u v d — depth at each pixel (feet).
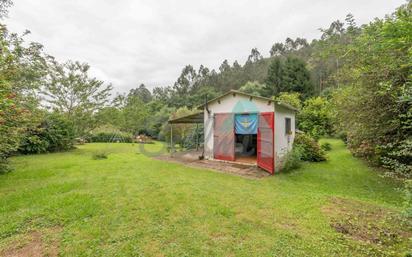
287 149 30.58
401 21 9.60
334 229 10.71
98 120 54.08
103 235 10.07
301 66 90.48
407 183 9.65
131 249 8.95
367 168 27.30
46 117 41.60
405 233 10.26
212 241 9.61
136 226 10.98
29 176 21.43
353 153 32.35
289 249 8.98
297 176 24.20
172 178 21.25
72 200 14.33
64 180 19.84
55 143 43.06
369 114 19.19
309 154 33.06
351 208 13.62
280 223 11.42
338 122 26.78
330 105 26.84
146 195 15.70
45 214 12.23
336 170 27.22
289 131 32.53
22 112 19.17
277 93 90.63
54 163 29.40
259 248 9.05
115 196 15.39
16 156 35.78
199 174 23.56
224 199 15.11
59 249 8.98
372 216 12.32
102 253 8.67
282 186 19.51
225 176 22.99
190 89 168.04
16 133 19.43
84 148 50.90
